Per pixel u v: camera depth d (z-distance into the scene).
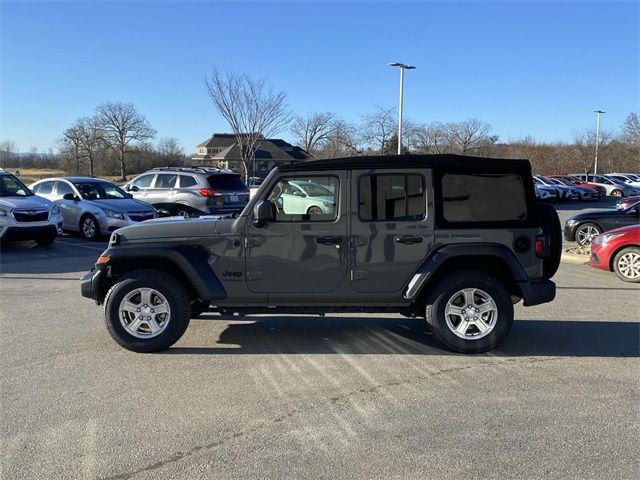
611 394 4.49
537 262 5.39
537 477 3.24
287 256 5.37
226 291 5.42
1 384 4.63
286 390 4.54
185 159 89.56
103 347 5.63
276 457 3.46
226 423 3.93
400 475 3.26
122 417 4.02
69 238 14.92
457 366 5.14
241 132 33.53
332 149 46.12
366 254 5.35
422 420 3.99
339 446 3.60
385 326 6.52
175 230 5.45
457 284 5.34
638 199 18.27
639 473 3.29
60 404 4.24
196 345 5.73
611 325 6.63
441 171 5.33
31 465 3.35
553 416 4.06
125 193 15.69
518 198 5.38
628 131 54.34
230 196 15.57
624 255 9.52
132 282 5.35
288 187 5.41
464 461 3.42
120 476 3.24
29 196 13.09
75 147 77.25
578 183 38.94
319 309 5.54
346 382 4.72
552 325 6.62
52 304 7.51
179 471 3.30
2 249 12.91
